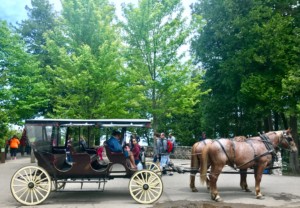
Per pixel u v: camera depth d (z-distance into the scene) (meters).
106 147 10.45
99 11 20.25
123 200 10.55
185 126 41.62
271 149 11.12
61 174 10.30
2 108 23.70
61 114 19.23
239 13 25.83
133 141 13.30
